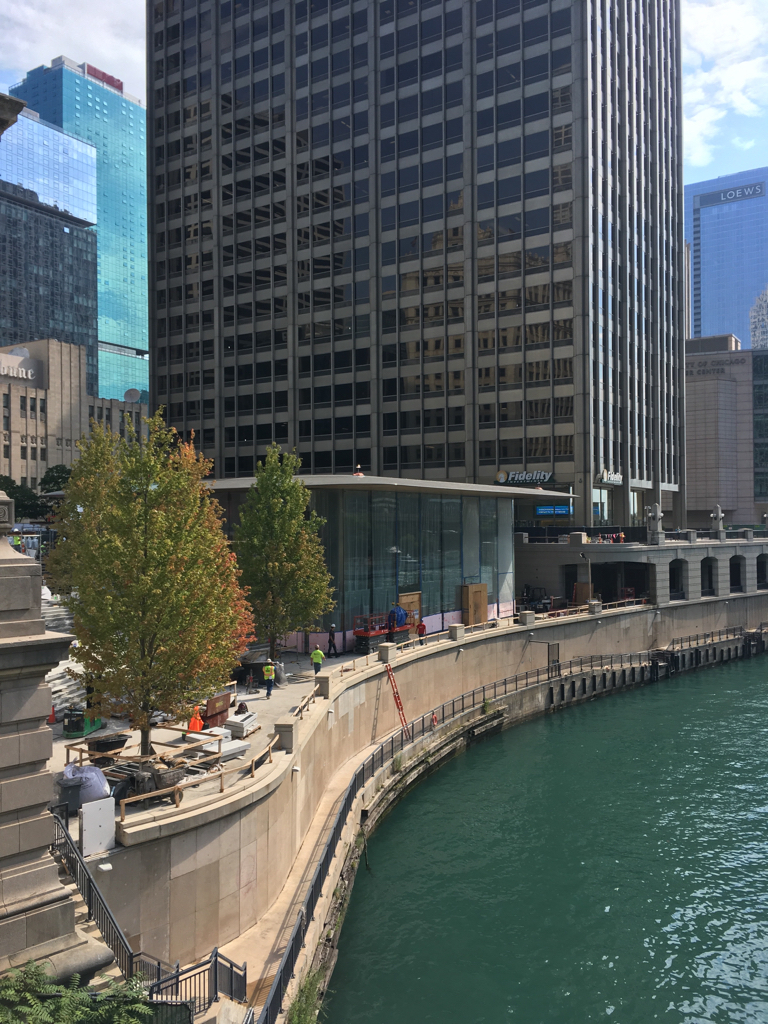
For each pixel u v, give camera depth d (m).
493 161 62.91
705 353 115.38
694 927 21.77
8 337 173.88
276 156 73.44
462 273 64.56
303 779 22.36
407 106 66.94
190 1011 11.50
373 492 37.53
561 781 32.69
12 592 11.82
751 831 27.81
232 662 20.36
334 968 19.55
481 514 46.25
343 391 69.94
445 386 65.25
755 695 47.94
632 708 44.97
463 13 63.97
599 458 61.62
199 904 16.36
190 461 27.52
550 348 60.69
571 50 59.66
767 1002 18.64
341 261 69.94
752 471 112.88
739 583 68.62
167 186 80.12
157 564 18.56
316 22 71.06
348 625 35.69
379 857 25.62
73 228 190.88
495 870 24.86
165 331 80.44
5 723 11.65
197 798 17.06
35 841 11.91
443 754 34.28
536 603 51.22
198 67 78.06
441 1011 17.97
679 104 86.19
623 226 68.19
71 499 33.44
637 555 53.41
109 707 18.47
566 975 19.52
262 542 30.50
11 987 10.55
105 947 12.02
